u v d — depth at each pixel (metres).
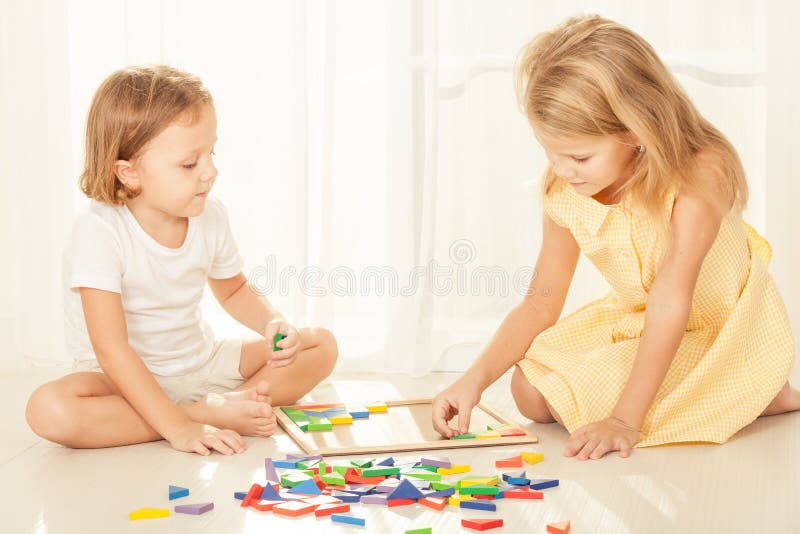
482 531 1.07
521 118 1.94
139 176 1.41
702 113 1.88
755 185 1.89
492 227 1.97
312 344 1.63
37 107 2.00
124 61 1.99
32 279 2.02
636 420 1.36
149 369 1.53
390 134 1.94
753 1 1.85
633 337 1.50
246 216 1.99
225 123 1.97
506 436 1.42
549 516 1.11
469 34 1.93
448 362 1.96
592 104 1.28
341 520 1.10
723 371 1.45
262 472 1.28
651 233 1.42
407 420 1.54
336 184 1.99
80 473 1.29
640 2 1.87
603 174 1.33
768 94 1.86
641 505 1.15
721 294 1.46
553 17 1.91
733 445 1.38
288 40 1.93
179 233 1.51
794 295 1.89
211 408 1.45
